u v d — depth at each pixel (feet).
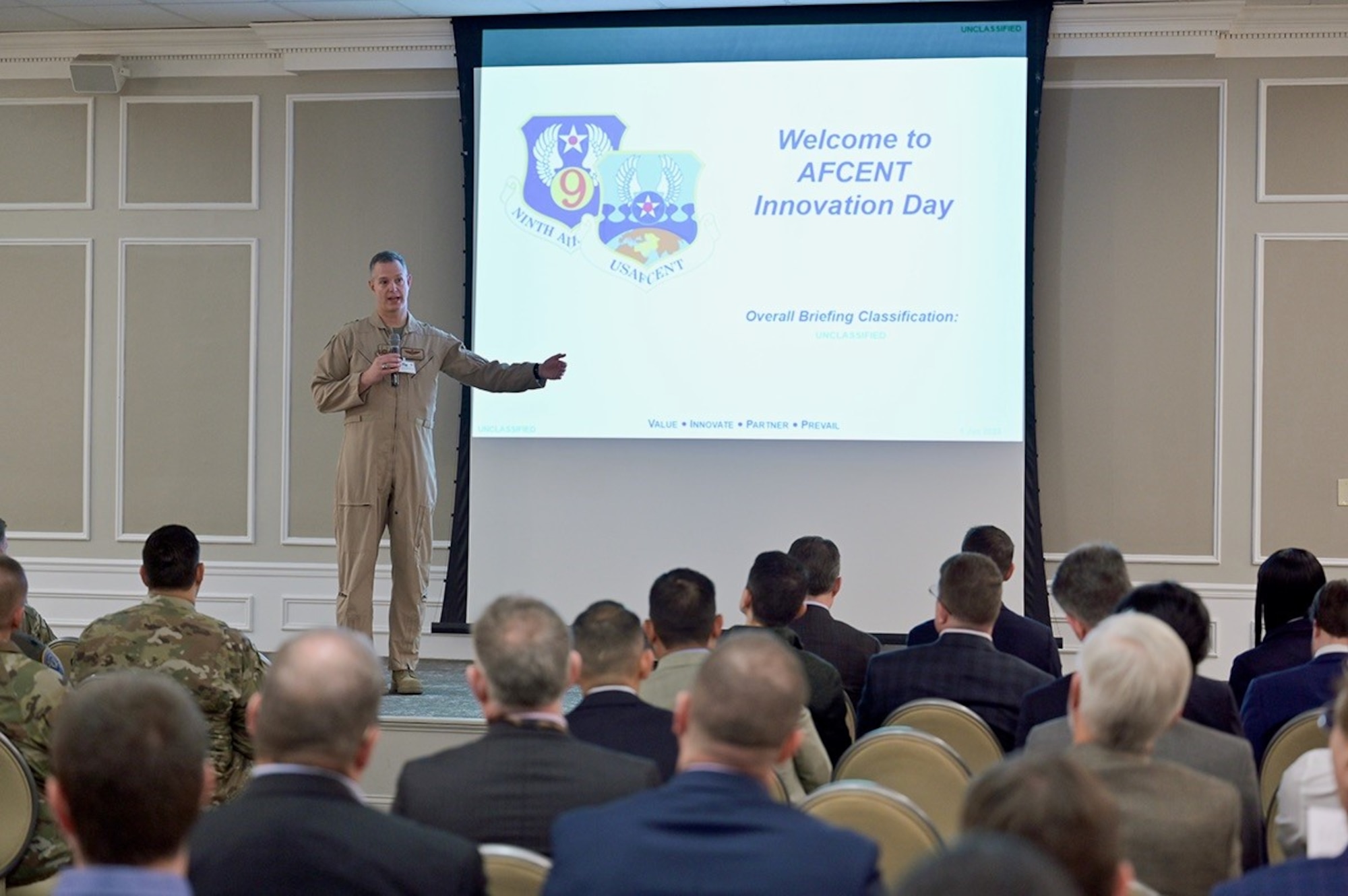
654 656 15.57
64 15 33.42
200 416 34.78
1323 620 15.28
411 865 8.12
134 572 34.94
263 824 8.11
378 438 26.37
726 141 32.17
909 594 31.76
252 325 34.55
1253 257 31.73
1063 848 5.66
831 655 19.04
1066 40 31.89
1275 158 31.65
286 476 34.40
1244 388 31.76
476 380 27.37
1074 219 32.17
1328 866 7.58
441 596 33.60
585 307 32.50
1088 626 15.57
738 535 32.17
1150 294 31.96
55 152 35.24
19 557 35.32
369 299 34.24
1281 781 13.23
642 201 32.37
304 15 33.17
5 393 35.50
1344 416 31.50
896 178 31.68
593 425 32.48
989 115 31.45
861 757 12.70
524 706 10.36
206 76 34.81
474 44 32.81
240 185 34.65
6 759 13.91
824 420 31.91
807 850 7.55
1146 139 31.99
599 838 7.87
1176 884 9.52
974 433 31.48
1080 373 32.14
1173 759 11.30
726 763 8.27
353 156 34.24
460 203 33.91
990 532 21.39
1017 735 13.73
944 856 4.41
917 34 31.60
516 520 32.68
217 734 17.25
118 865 6.93
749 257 32.12
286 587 34.40
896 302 31.71
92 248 35.17
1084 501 32.12
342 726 8.48
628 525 32.42
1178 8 31.01
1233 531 31.73
